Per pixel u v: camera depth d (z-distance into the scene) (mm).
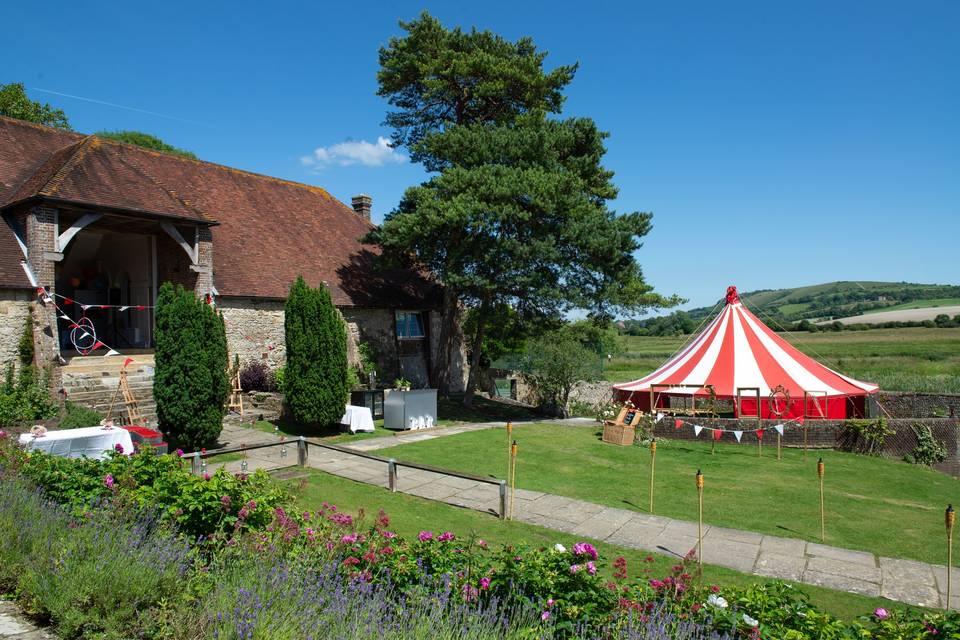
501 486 9367
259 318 19531
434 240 19203
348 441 15328
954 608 6742
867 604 6801
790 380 18453
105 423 10719
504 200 18375
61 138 18891
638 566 7605
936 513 10695
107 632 3877
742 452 15734
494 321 23438
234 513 5562
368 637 3682
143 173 16859
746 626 4074
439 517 9289
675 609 4242
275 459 12883
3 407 12805
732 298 21172
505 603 4316
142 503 5379
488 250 18734
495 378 29125
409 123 23578
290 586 4094
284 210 24391
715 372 18984
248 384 18453
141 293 19422
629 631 3900
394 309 24453
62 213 15883
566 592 4480
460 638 3793
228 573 4469
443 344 24266
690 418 17578
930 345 52875
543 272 19594
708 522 9656
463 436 16484
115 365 16391
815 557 8258
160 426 12719
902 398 21062
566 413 23922
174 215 16062
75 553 4352
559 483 11812
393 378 24047
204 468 9891
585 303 19734
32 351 14117
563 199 18609
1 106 30453
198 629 3883
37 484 6250
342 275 23219
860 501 11273
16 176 16422
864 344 55031
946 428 16188
